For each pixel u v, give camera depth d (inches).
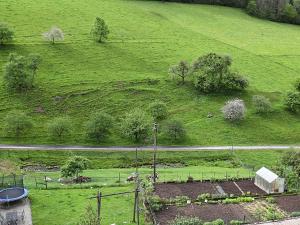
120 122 5516.7
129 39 7637.8
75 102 5757.9
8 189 2928.2
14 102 5570.9
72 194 3139.8
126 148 5009.8
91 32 7411.4
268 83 6830.7
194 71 6471.5
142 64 6884.8
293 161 3929.6
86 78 6259.8
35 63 5964.6
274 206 3065.9
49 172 4141.2
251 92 6491.1
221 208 2982.3
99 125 5054.1
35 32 7194.9
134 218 2743.6
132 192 2886.3
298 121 5944.9
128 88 6181.1
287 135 5600.4
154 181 3422.7
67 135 5132.9
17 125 4926.2
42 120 5359.3
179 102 6082.7
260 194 3277.6
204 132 5472.4
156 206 2893.7
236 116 5703.7
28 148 4788.4
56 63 6491.1
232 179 3582.7
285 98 6161.4
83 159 3794.3
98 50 7062.0
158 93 6190.9
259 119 5866.1
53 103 5674.2
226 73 6456.7
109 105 5812.0
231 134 5487.2
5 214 2726.4
